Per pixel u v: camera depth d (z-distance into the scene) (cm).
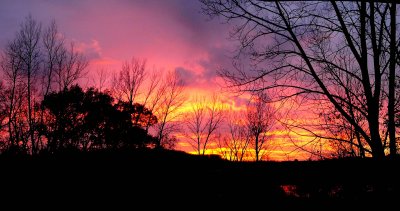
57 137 2903
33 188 1802
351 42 873
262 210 1320
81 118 3061
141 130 3231
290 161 1407
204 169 1877
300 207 1180
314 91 867
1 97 2961
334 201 1035
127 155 2398
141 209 1583
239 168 1669
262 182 1476
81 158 2373
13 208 1608
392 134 841
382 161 824
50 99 2947
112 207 1605
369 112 852
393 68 832
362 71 870
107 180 1928
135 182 1867
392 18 805
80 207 1623
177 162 2117
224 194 1534
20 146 2714
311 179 1188
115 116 3116
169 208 1552
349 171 953
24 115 3019
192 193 1636
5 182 1880
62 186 1862
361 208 862
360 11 842
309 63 873
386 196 832
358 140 945
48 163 2244
